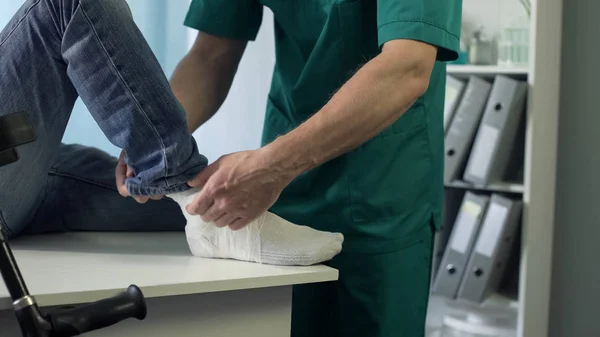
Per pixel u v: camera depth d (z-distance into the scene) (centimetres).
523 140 225
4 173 109
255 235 106
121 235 136
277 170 103
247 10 148
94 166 139
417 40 108
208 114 148
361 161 128
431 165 134
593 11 220
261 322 101
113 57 100
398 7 110
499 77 210
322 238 106
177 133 104
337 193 130
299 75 138
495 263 212
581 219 225
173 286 87
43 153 114
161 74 104
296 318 139
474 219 215
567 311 228
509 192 222
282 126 142
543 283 219
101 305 72
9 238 123
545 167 214
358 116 104
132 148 104
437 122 136
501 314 211
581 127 224
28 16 106
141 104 101
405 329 132
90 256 107
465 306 216
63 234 135
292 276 98
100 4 99
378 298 129
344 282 131
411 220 132
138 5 180
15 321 80
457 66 216
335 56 129
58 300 79
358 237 129
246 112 211
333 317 135
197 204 105
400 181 130
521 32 217
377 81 105
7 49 107
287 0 134
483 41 225
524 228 206
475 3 231
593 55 221
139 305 75
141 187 107
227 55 151
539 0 203
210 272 97
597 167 222
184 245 125
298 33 136
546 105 212
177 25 186
